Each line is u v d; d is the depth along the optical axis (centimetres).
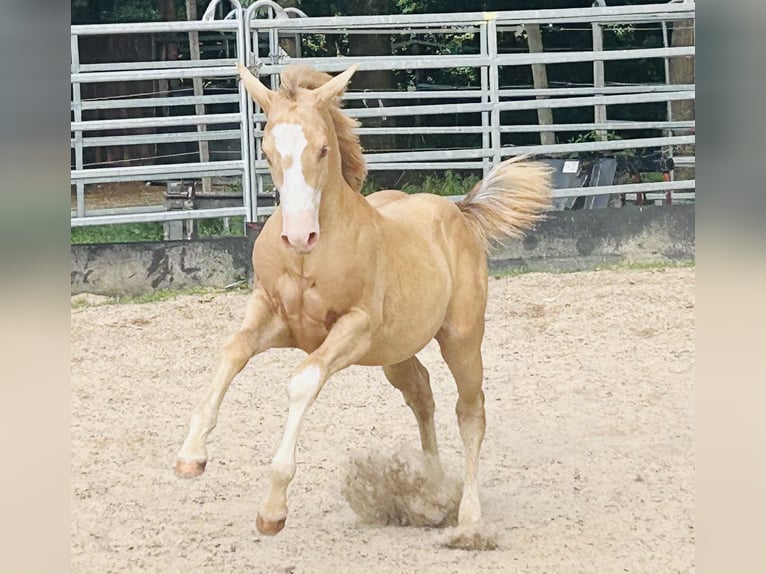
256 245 445
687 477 571
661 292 988
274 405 721
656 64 1862
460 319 510
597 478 575
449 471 595
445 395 741
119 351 854
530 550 476
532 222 572
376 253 449
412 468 531
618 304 954
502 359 811
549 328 891
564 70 1873
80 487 570
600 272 1070
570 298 978
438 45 1819
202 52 1923
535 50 1565
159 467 607
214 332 903
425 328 480
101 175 1112
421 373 539
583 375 769
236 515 532
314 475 589
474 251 531
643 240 1102
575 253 1095
